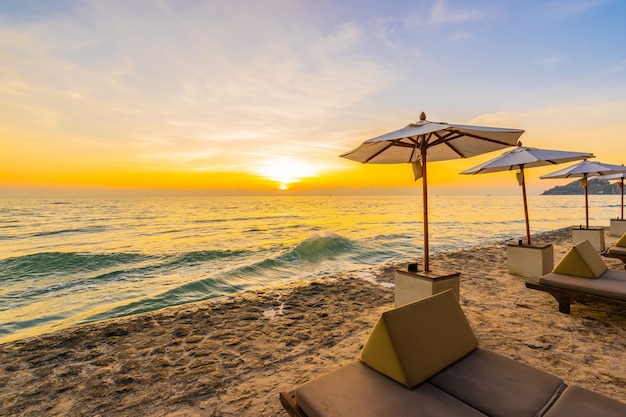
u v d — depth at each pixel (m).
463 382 1.90
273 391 2.69
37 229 29.59
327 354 3.35
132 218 43.16
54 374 2.99
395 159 5.15
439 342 2.13
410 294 4.04
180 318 4.46
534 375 1.97
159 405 2.52
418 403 1.71
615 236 11.34
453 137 3.89
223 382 2.84
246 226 31.92
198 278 10.92
